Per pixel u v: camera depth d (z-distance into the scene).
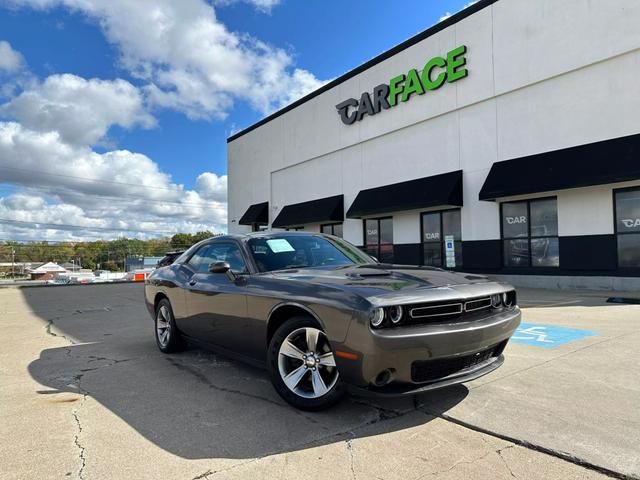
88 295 15.81
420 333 3.09
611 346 5.44
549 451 2.79
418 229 17.08
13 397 4.05
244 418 3.47
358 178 19.98
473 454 2.80
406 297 3.20
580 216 12.45
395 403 3.71
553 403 3.60
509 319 3.71
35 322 8.97
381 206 17.53
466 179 15.37
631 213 11.58
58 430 3.28
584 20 12.37
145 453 2.89
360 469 2.64
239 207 29.50
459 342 3.23
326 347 3.49
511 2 14.02
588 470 2.57
